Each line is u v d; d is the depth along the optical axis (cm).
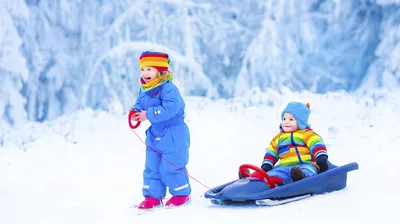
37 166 762
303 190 479
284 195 467
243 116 1032
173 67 1389
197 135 902
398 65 1322
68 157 804
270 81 1387
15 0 1289
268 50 1376
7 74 1256
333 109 1048
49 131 1044
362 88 1393
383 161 644
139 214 479
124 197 570
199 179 636
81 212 509
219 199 470
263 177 488
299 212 428
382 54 1370
